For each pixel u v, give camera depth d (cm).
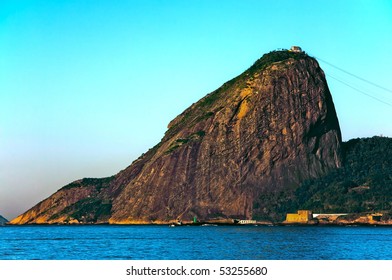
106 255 14812
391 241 19662
